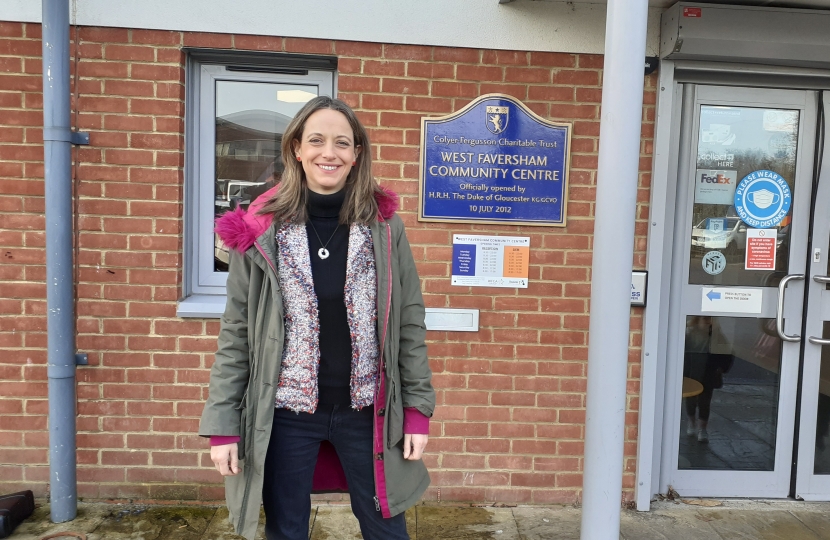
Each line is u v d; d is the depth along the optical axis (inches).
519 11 130.8
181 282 135.2
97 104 128.3
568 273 135.4
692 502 142.1
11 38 127.0
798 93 137.6
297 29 129.1
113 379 133.1
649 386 136.3
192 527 126.6
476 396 136.9
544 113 133.0
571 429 138.0
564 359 136.7
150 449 134.6
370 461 81.4
